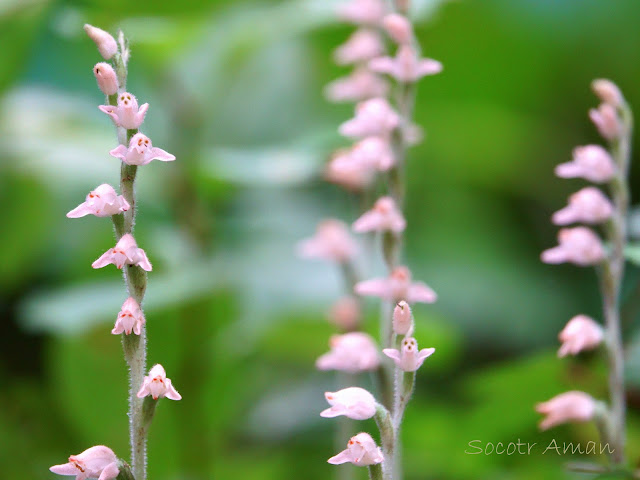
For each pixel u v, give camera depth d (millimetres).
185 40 403
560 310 505
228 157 415
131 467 297
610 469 319
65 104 451
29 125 435
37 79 508
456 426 391
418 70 331
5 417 425
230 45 416
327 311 429
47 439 422
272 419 451
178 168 415
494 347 497
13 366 448
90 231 476
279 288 439
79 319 381
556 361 365
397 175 331
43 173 436
